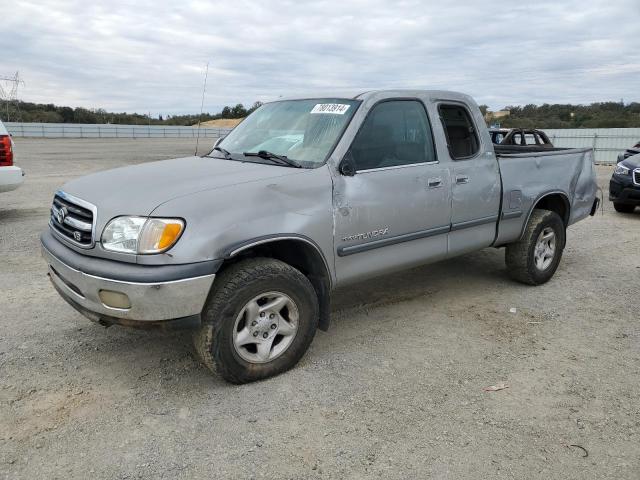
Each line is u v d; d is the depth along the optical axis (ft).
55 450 9.42
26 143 130.41
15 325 14.61
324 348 13.64
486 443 9.81
